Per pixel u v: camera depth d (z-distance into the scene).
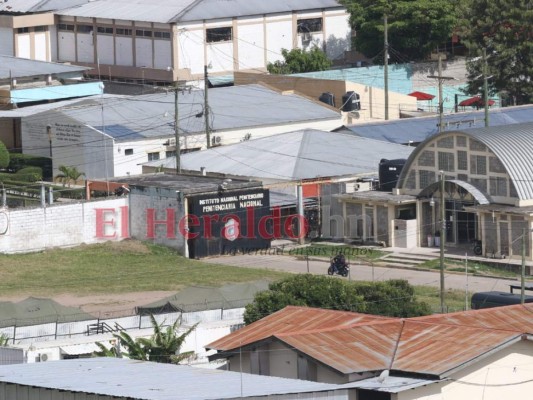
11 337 133.12
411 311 137.88
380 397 93.44
